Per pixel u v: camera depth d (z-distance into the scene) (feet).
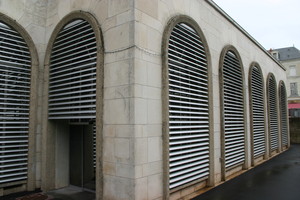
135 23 15.79
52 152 21.25
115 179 15.74
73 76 19.74
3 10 20.33
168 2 19.19
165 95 17.44
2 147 19.33
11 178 19.92
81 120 21.38
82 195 19.86
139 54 15.84
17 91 20.68
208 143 22.94
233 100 29.68
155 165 16.46
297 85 113.91
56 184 21.35
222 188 22.43
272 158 40.91
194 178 20.54
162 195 16.87
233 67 30.42
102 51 17.28
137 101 15.40
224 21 28.78
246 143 31.55
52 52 21.75
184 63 20.49
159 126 17.12
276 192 21.36
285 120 56.39
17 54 20.86
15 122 20.13
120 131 15.71
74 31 19.92
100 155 16.63
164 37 18.04
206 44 23.67
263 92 40.65
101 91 16.96
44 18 23.11
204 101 22.79
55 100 20.71
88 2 19.20
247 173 29.01
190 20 21.30
